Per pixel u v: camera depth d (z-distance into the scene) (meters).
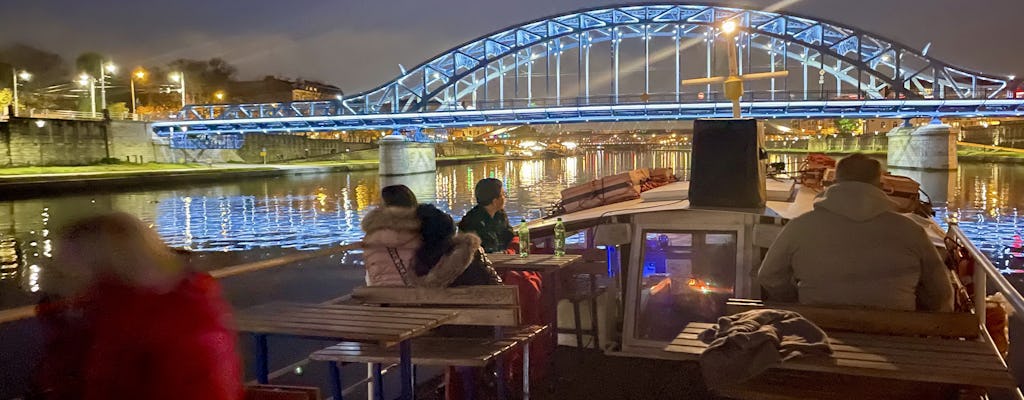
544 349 5.17
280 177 96.50
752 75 5.55
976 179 74.19
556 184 81.44
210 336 2.36
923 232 3.96
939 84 100.81
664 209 5.32
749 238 5.10
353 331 3.52
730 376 3.44
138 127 93.31
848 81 109.38
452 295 4.36
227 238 37.00
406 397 3.66
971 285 5.20
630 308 5.26
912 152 94.06
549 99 95.06
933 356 3.41
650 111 94.25
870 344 3.60
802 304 3.96
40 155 78.38
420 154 101.88
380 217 4.55
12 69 103.75
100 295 2.33
